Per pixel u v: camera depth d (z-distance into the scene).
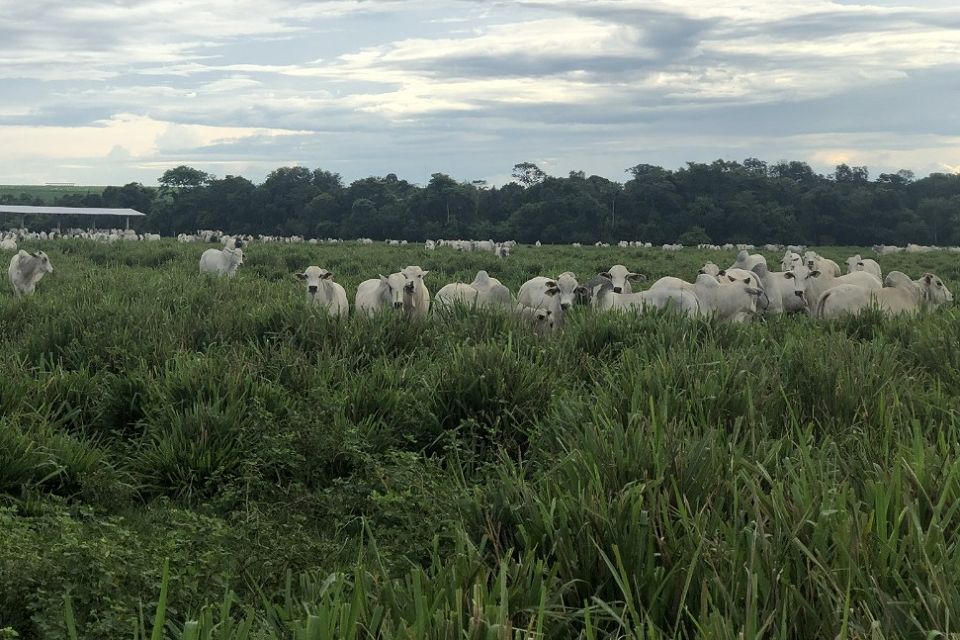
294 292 15.11
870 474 4.47
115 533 4.87
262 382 7.58
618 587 3.76
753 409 5.66
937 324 9.32
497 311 10.58
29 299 11.82
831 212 97.44
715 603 3.45
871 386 6.37
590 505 4.08
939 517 3.76
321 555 4.71
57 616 3.90
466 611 3.40
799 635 3.29
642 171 109.69
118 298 13.16
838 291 13.95
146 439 6.90
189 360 7.82
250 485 6.07
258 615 3.84
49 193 176.00
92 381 7.70
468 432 6.97
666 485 4.41
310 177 112.56
